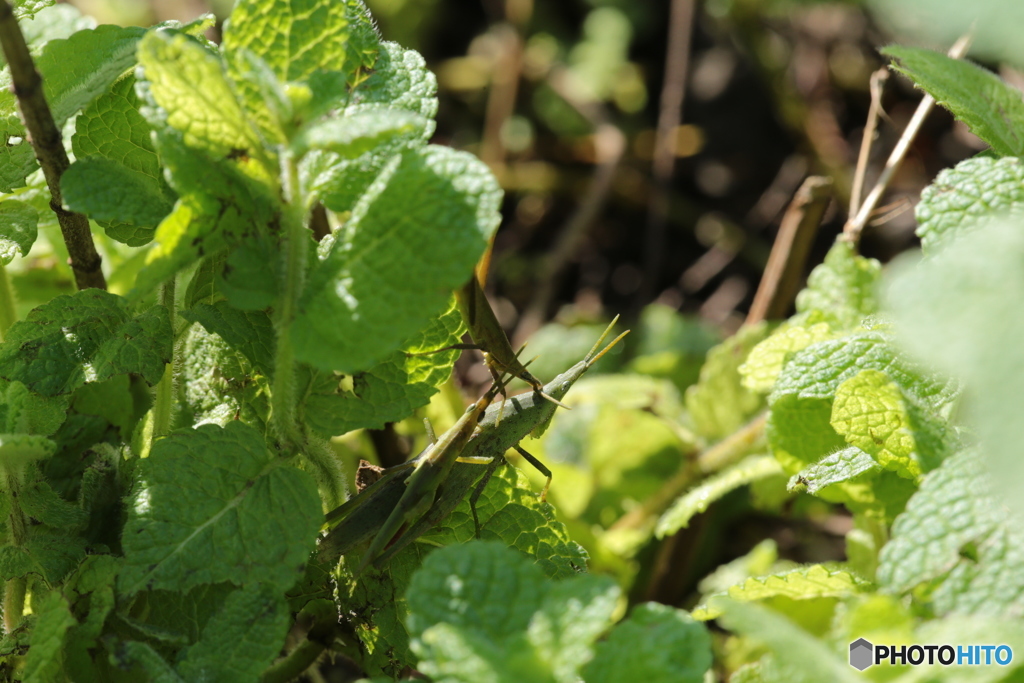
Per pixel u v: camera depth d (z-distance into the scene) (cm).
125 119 29
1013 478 25
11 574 29
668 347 46
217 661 28
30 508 29
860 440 29
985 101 30
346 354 27
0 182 29
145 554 28
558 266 51
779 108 52
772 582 29
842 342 30
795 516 38
